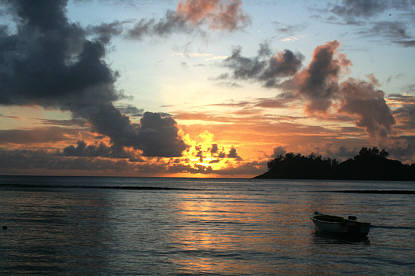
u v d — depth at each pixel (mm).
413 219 48938
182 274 21562
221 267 23125
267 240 31922
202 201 78250
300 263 24359
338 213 56625
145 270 22203
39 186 146625
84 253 26078
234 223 42375
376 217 51531
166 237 32594
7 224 39062
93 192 108500
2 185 149625
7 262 23469
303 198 94812
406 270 22906
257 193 120375
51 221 41812
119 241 30422
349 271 22625
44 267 22516
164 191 125062
